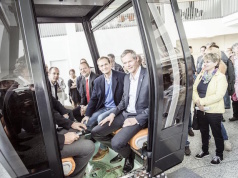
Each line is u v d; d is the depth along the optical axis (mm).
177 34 1575
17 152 1202
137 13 1419
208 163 2355
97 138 2189
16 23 1120
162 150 1623
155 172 1630
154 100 1486
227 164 2277
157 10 1495
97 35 3154
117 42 6633
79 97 3662
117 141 1837
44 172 1263
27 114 1179
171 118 1634
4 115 1146
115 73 2533
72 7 2471
